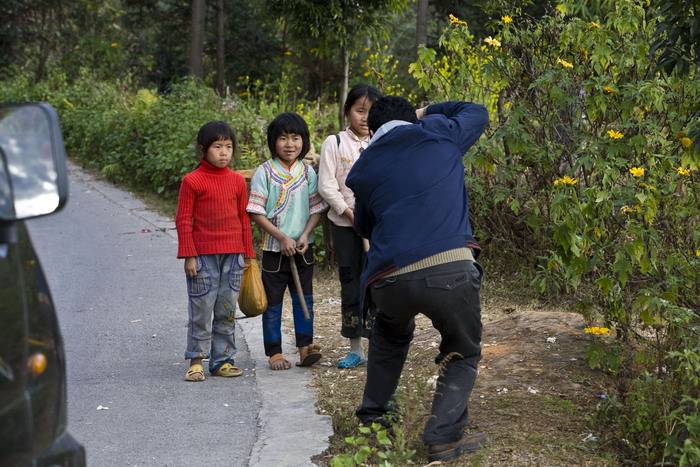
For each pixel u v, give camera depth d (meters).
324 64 25.59
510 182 6.90
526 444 3.95
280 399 4.84
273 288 5.40
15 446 2.21
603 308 4.88
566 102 6.01
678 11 4.38
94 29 29.91
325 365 5.50
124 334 6.31
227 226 5.12
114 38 29.89
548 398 4.50
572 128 6.27
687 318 4.11
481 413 4.34
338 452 4.09
